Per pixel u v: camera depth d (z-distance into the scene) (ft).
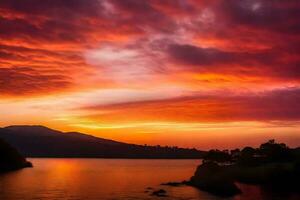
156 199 251.39
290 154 472.85
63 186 354.33
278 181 359.66
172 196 265.54
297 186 336.08
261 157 484.33
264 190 301.22
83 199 257.34
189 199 248.93
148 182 409.49
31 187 341.62
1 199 256.32
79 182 408.46
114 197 267.59
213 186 297.53
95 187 346.33
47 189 325.01
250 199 247.29
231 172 410.31
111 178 483.10
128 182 409.90
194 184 337.93
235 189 285.84
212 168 360.89
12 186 349.00
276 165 401.70
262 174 371.15
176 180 444.14
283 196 263.70
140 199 253.44
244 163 469.16
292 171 363.15
